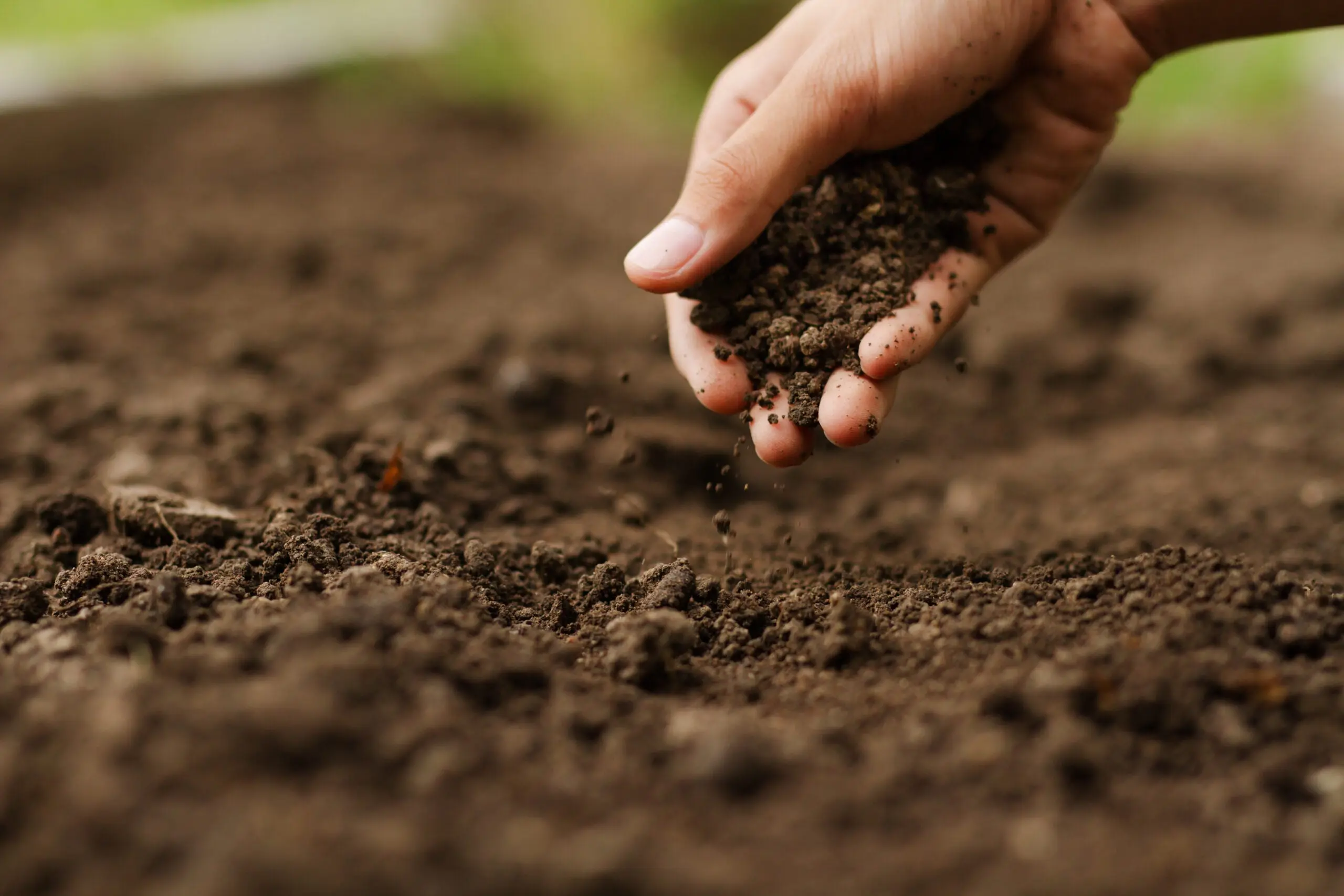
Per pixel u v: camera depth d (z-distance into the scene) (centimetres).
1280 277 88
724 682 52
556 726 49
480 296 82
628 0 142
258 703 47
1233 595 52
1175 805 47
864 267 55
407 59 135
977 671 51
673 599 54
